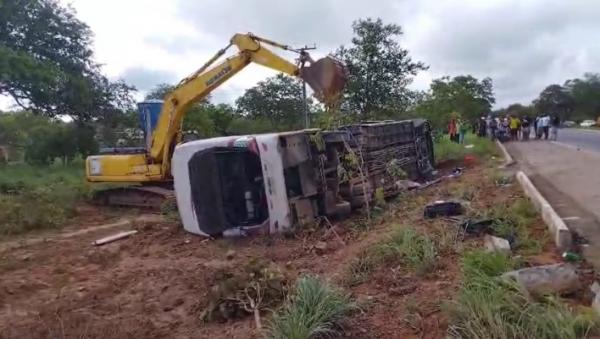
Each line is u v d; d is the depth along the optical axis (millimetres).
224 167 10391
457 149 23000
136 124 33938
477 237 6973
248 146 9734
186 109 14922
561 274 4867
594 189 10430
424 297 5195
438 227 7438
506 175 13164
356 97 22125
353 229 9117
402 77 22453
